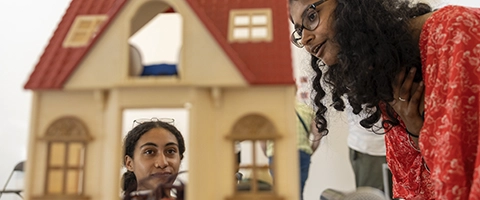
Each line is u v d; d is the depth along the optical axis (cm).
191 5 68
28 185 68
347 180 228
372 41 94
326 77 117
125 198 84
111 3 78
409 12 99
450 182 75
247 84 66
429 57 85
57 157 71
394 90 97
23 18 230
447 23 83
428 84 85
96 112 70
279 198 65
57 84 68
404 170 117
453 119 77
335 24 102
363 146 203
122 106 67
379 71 94
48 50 73
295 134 67
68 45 72
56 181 70
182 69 67
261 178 80
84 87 68
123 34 68
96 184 68
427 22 89
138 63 71
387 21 95
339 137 227
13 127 218
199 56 67
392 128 114
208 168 67
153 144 144
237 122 68
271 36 72
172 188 82
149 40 124
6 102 219
